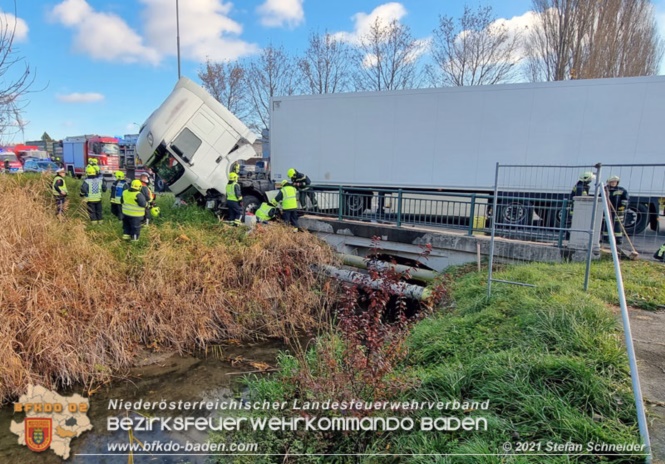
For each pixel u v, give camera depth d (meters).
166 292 7.01
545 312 4.40
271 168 13.71
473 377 3.60
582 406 2.99
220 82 27.11
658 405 2.99
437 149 11.40
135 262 7.41
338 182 12.76
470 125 10.97
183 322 6.86
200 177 10.95
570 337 3.88
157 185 12.27
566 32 20.27
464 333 4.68
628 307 5.12
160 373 5.90
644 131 9.42
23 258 6.42
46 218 7.88
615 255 3.70
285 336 7.14
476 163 11.02
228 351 6.68
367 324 3.53
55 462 4.00
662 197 9.49
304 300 8.01
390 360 3.45
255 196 12.34
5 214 7.11
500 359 3.67
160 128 10.50
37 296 5.81
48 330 5.61
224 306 7.51
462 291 6.47
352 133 12.37
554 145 10.22
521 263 7.44
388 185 12.11
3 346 5.19
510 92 10.48
